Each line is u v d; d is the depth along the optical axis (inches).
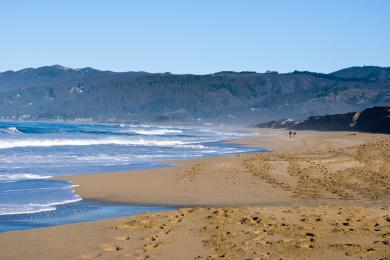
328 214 562.6
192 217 542.6
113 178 891.4
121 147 1754.4
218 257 397.1
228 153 1581.0
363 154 1357.0
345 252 409.7
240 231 479.5
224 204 682.8
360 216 553.9
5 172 948.6
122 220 531.8
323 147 1857.8
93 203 681.0
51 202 673.0
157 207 665.0
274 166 1075.9
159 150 1663.4
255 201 701.9
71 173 964.6
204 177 922.7
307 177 919.0
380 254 405.1
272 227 493.4
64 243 442.3
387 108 4065.0
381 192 762.2
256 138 2721.5
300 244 431.8
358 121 4293.8
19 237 462.0
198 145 2010.3
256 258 392.8
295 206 638.5
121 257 401.1
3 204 647.8
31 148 1567.4
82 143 1905.8
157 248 424.2
